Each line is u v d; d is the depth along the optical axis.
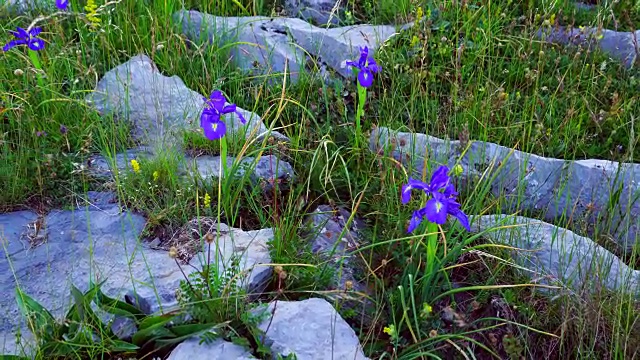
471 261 1.25
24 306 1.02
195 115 1.60
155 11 1.86
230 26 1.92
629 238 1.39
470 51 1.80
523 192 1.42
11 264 1.17
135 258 1.21
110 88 1.64
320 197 1.42
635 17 2.02
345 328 1.06
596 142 1.62
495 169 1.46
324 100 1.67
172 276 1.17
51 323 1.03
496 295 1.20
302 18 2.08
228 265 1.18
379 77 1.69
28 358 0.98
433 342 1.06
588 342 1.13
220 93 1.20
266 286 1.18
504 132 1.57
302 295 1.17
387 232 1.28
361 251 1.25
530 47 1.75
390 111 1.63
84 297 1.03
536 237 1.31
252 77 1.68
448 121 1.59
